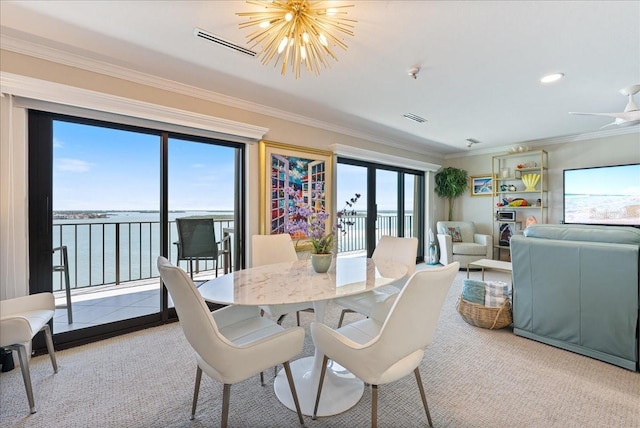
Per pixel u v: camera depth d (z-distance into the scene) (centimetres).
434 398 167
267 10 165
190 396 169
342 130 422
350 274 189
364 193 484
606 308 199
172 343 237
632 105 279
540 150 481
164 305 278
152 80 258
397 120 385
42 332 220
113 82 242
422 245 592
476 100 313
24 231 207
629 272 189
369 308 191
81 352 222
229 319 173
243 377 125
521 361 207
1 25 185
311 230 195
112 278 333
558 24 182
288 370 142
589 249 205
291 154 361
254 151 332
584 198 457
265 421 149
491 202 559
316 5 162
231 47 212
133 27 187
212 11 172
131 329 260
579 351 214
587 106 332
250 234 329
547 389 175
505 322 255
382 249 269
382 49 212
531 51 214
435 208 598
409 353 129
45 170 222
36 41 202
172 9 170
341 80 265
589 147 457
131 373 193
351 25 178
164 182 278
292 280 173
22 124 206
